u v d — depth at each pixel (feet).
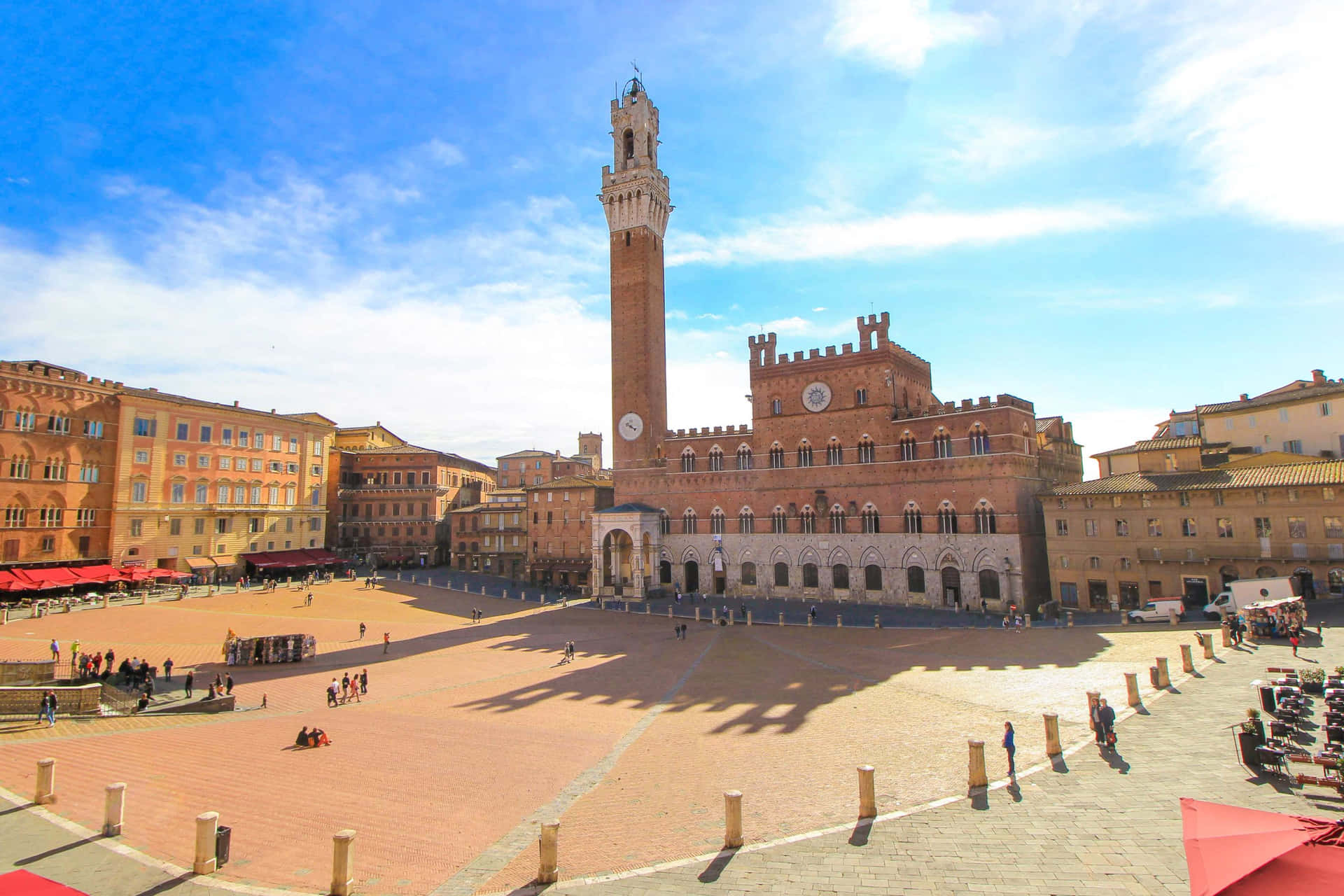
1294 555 211.41
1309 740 87.81
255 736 125.08
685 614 291.17
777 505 335.88
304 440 410.11
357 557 466.70
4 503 281.33
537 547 401.70
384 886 68.74
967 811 78.07
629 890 65.36
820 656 189.98
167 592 314.55
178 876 69.72
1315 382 282.56
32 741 118.32
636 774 101.14
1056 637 192.24
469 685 169.37
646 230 399.03
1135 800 76.95
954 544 286.46
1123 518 246.68
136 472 326.44
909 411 307.99
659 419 397.39
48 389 297.33
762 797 88.38
